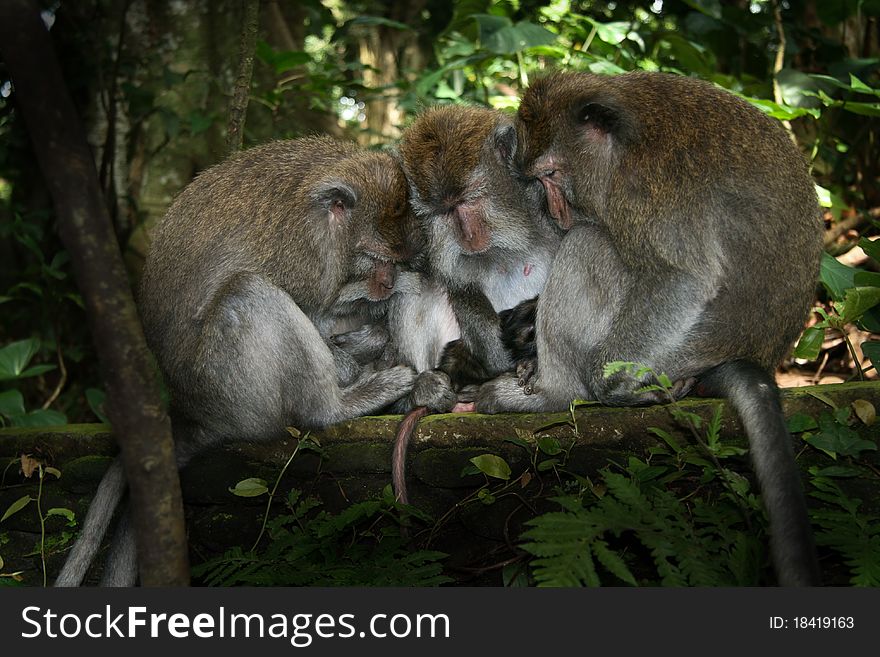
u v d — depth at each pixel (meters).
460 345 5.20
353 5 11.67
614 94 4.34
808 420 3.97
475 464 4.20
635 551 4.08
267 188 5.02
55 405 8.13
